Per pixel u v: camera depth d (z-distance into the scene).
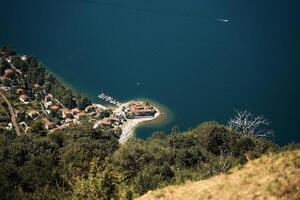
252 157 38.72
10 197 47.62
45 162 57.56
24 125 177.00
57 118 187.75
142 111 192.38
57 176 51.59
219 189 33.91
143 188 59.91
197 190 35.31
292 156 32.97
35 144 79.06
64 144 92.12
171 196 36.22
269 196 29.83
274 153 35.69
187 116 195.25
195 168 75.12
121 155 74.44
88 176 44.62
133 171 69.75
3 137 88.69
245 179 33.38
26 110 191.62
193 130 106.75
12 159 70.12
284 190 29.45
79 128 101.69
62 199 43.59
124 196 42.19
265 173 32.75
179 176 67.25
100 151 73.38
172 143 95.50
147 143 99.06
